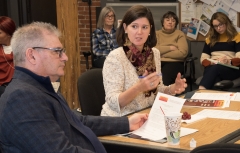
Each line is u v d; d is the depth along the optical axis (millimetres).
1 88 3432
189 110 2123
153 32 2279
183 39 5062
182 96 2492
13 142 1333
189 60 4789
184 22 5621
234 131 1700
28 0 4891
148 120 1821
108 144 1637
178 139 1535
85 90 2363
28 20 4918
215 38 4582
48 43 1450
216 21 4484
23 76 1425
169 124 1528
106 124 1758
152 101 2252
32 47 1435
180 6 5609
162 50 4977
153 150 1512
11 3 4863
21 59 1443
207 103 2238
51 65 1458
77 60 4707
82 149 1394
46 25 1518
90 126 1738
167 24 5059
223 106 2176
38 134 1309
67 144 1357
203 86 4184
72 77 4605
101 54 5070
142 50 2236
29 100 1342
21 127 1310
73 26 4598
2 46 3559
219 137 1619
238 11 5273
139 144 1572
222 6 5363
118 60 2125
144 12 2111
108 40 5105
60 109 1466
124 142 1613
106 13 5070
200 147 1046
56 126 1365
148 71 2205
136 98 2174
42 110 1352
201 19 5520
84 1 5539
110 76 2111
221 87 3215
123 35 2213
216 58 4512
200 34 5562
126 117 1812
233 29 4508
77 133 1527
